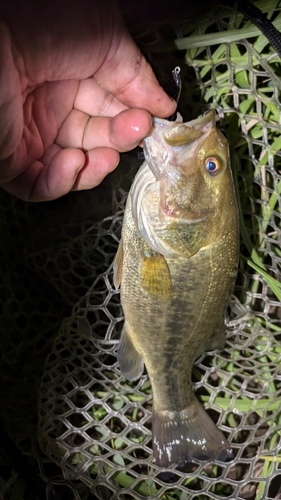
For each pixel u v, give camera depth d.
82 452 0.23
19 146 0.20
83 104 0.21
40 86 0.20
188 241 0.18
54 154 0.21
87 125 0.21
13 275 0.26
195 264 0.19
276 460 0.22
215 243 0.19
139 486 0.23
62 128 0.21
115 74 0.19
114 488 0.22
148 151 0.17
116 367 0.25
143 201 0.18
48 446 0.23
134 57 0.19
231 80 0.22
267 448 0.25
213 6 0.21
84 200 0.26
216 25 0.22
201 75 0.22
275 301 0.25
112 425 0.26
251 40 0.22
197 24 0.21
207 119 0.17
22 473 0.22
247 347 0.25
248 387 0.26
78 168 0.21
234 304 0.25
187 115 0.23
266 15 0.22
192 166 0.17
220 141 0.17
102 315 0.27
